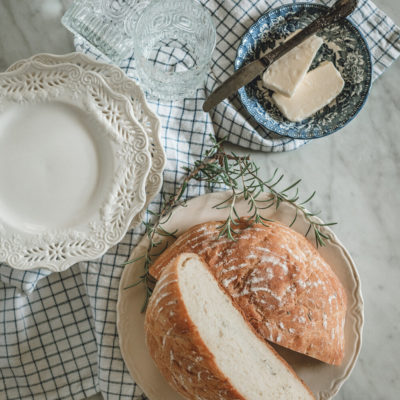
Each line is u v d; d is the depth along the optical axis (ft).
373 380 3.82
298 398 3.25
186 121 3.60
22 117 3.14
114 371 3.57
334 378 3.40
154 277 3.31
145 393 3.40
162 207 3.56
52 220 3.14
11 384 3.89
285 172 3.82
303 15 3.51
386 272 3.84
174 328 2.93
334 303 3.22
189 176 3.27
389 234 3.84
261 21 3.47
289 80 3.41
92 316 3.83
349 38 3.52
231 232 3.23
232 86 3.29
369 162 3.86
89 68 3.18
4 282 3.68
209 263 3.17
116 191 3.07
